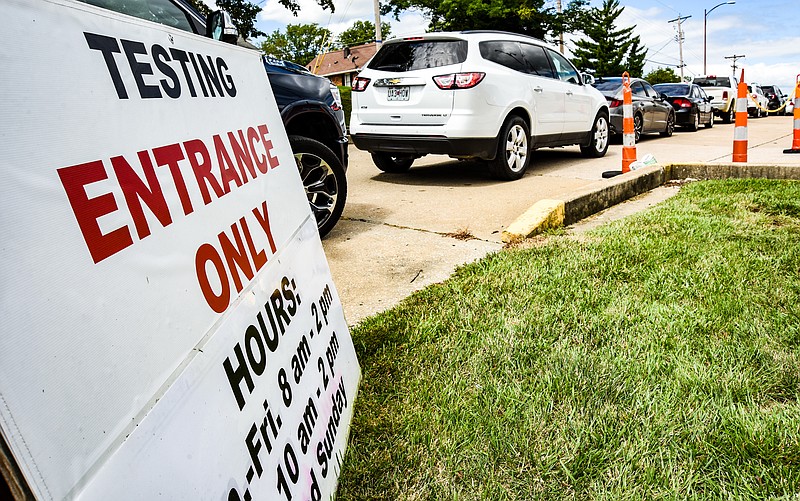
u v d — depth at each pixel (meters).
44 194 0.77
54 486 0.66
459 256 3.64
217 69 1.56
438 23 28.02
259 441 1.17
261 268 1.46
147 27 1.20
